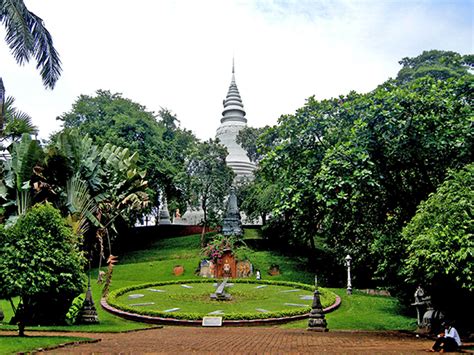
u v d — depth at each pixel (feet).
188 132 168.35
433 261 39.19
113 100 150.30
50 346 31.19
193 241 143.23
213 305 71.46
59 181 66.90
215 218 134.31
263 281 100.37
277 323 60.75
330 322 63.67
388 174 53.36
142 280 106.93
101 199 71.67
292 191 53.47
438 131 48.75
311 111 56.65
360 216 58.49
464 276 38.60
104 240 124.16
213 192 130.82
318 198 48.60
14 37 50.78
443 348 32.71
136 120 139.74
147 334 47.93
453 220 38.47
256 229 152.35
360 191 49.70
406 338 46.37
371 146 49.49
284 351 30.42
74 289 42.57
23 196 65.62
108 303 70.59
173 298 77.92
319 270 116.67
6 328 44.98
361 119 49.55
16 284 37.09
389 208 57.77
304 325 59.93
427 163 53.88
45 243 39.86
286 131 56.95
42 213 41.06
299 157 56.03
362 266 104.17
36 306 49.55
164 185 147.02
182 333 49.88
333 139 54.75
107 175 74.69
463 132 47.93
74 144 67.31
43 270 39.14
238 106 198.18
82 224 67.77
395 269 63.82
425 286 49.62
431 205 41.24
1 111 57.16
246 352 29.53
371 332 53.78
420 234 39.93
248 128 165.17
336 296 79.82
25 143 66.08
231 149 182.09
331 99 57.00
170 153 153.89
